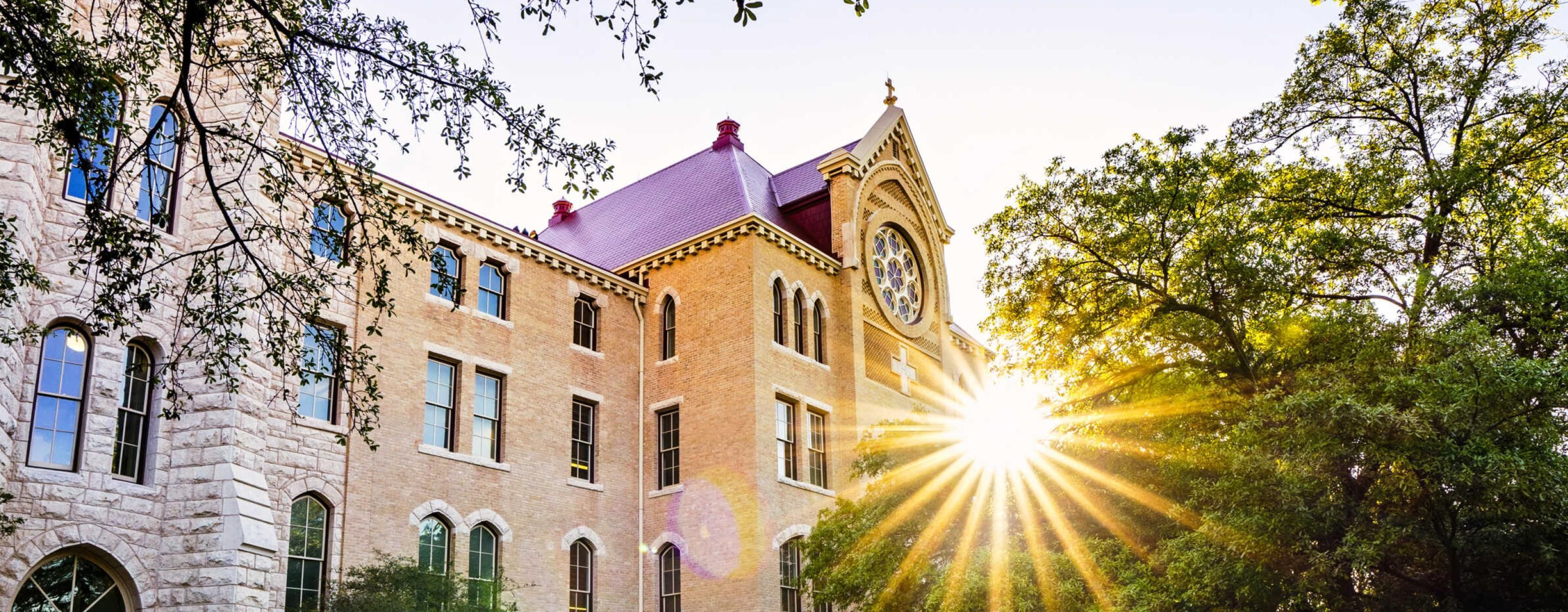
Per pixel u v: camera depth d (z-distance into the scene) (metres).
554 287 29.45
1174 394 21.84
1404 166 23.08
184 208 19.22
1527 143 23.06
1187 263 22.75
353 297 23.92
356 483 22.91
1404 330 19.45
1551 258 18.97
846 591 21.67
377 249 24.66
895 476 23.33
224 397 18.47
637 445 30.69
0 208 15.86
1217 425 21.16
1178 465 20.02
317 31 11.80
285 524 21.25
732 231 31.33
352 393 13.56
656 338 32.00
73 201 17.84
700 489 29.58
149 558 17.69
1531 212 22.45
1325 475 17.27
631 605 28.81
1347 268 22.81
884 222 37.47
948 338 39.69
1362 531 17.02
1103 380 23.73
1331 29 24.11
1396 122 24.34
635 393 31.19
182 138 12.23
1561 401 15.75
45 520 16.44
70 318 17.41
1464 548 16.91
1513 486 14.77
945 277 40.56
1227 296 22.28
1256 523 17.00
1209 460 19.64
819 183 36.72
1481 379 15.67
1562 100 22.17
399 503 23.70
